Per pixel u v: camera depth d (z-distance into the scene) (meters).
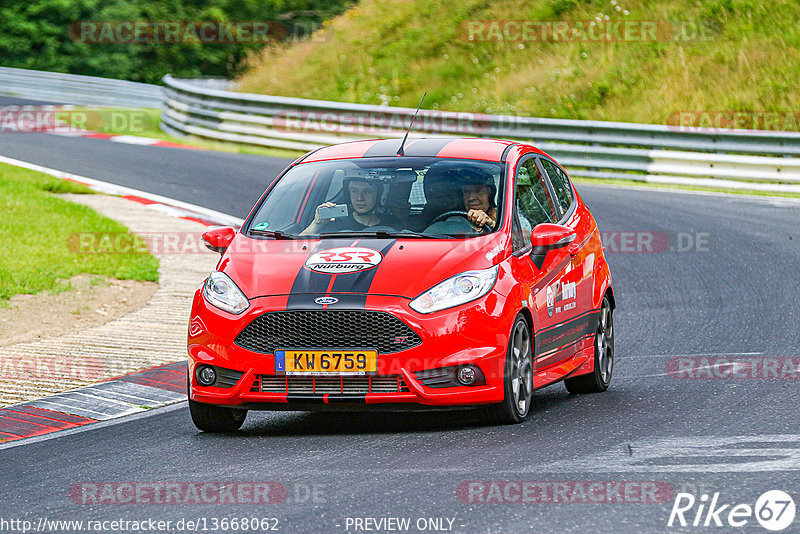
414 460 19.92
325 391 22.03
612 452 20.14
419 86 102.88
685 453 19.91
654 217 58.38
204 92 93.00
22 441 23.33
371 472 19.08
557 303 25.53
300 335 22.00
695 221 57.22
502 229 24.17
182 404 26.89
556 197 28.08
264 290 22.59
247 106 89.38
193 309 23.52
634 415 23.77
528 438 21.55
